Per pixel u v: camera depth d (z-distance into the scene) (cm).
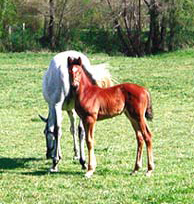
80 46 4828
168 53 4628
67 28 4903
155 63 3631
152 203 858
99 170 1111
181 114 1995
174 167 1148
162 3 4675
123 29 4944
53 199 902
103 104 1052
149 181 1012
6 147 1430
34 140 1534
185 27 4784
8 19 4728
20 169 1164
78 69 1030
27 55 4178
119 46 4869
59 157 1146
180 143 1465
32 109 2112
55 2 4809
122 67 3341
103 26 5009
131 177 1049
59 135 1132
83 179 1041
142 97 1051
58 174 1098
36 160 1264
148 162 1065
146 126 1061
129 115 1061
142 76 2972
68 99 1152
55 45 4822
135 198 891
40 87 2628
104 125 1777
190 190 935
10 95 2416
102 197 905
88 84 1060
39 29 5012
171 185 978
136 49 4778
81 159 1150
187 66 3475
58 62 1144
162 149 1377
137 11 4909
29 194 936
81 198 904
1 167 1184
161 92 2511
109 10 4844
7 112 2041
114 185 987
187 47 4781
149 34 4809
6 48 4672
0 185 1008
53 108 1148
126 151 1351
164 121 1845
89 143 1058
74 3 4872
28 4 4834
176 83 2736
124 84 1072
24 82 2762
